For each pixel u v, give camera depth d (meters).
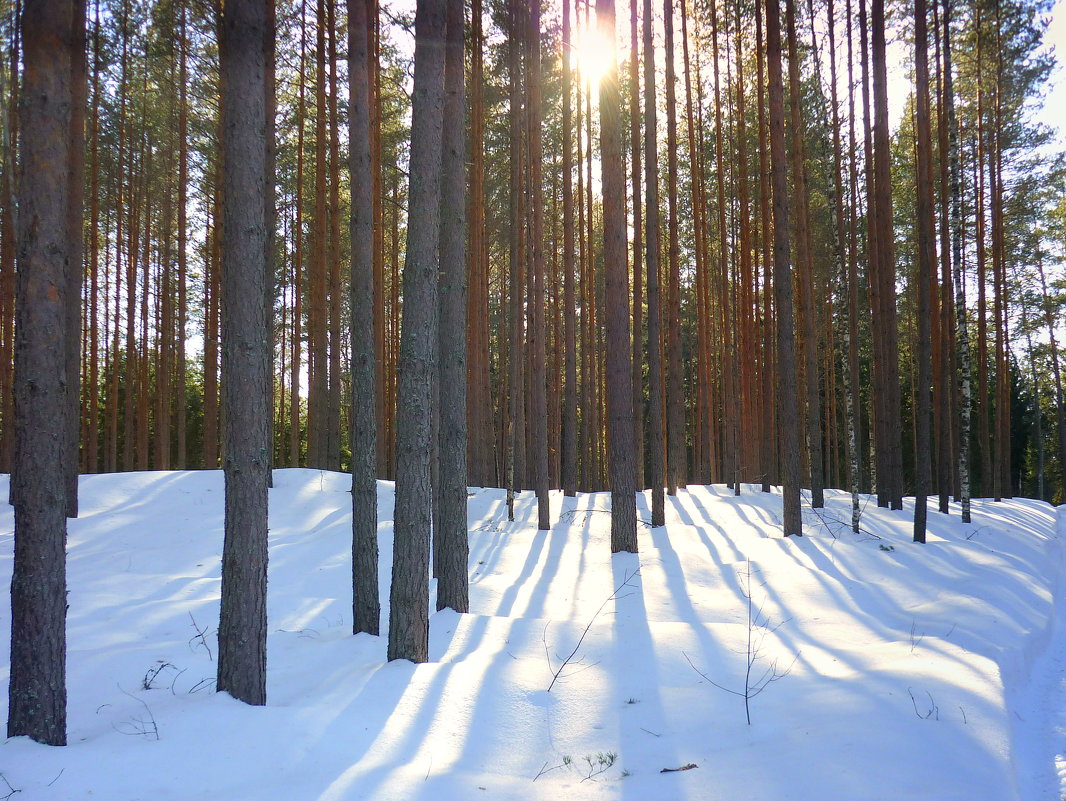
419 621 6.48
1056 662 7.19
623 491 12.92
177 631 8.50
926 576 10.57
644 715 5.52
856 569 11.27
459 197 9.10
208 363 19.92
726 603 9.65
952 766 4.21
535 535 15.05
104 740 4.73
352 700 5.41
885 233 18.00
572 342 19.59
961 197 23.08
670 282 19.86
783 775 4.28
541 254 16.30
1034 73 21.25
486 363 22.31
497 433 34.28
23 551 4.71
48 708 4.68
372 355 8.53
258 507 5.46
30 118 4.74
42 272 4.78
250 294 5.44
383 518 15.30
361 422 8.37
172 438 32.09
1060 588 10.77
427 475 6.71
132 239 22.00
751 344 23.05
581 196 23.00
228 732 4.68
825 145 18.17
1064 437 33.00
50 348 4.80
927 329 13.74
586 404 24.22
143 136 21.97
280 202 24.36
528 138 18.28
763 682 6.12
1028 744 5.11
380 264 18.94
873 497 21.23
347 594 10.30
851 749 4.50
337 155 17.77
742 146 21.36
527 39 17.20
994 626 7.68
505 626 7.92
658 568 11.78
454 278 9.08
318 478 17.88
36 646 4.68
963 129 23.33
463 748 4.86
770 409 21.95
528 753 4.92
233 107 5.42
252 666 5.34
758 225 23.97
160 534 13.55
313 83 20.67
